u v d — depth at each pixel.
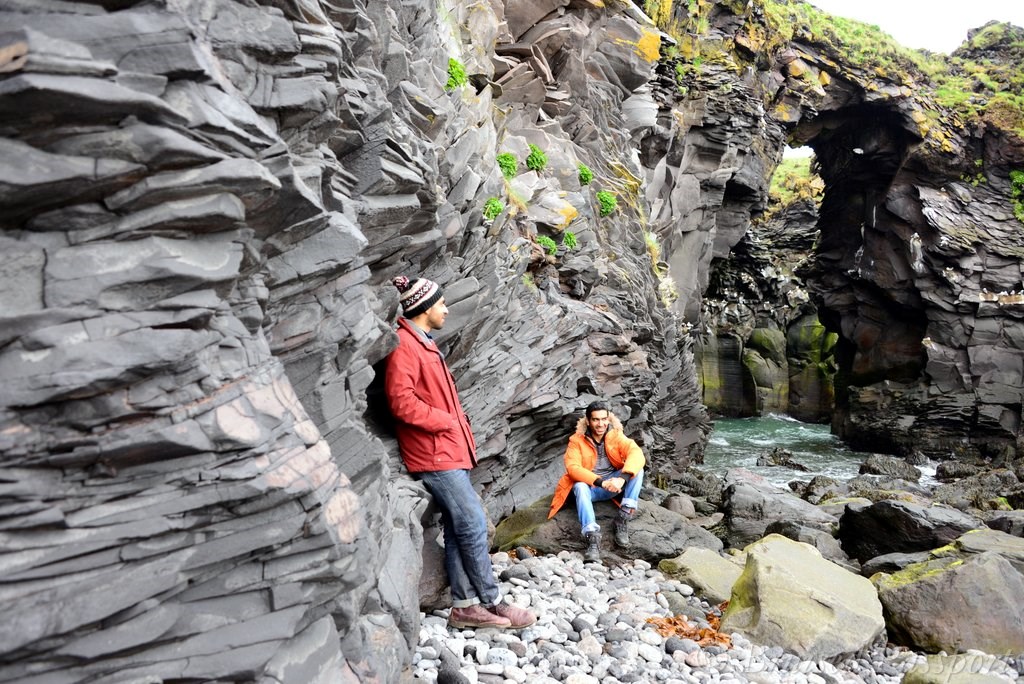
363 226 4.21
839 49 35.22
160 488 2.39
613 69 18.97
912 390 33.25
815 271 40.41
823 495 19.11
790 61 34.47
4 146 2.12
